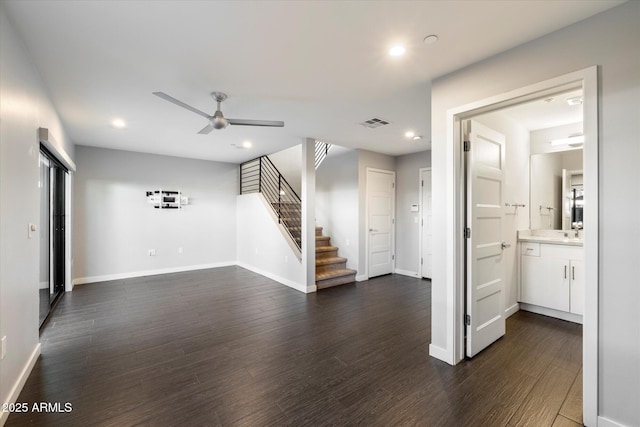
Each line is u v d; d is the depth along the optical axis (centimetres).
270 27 179
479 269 258
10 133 180
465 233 246
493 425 170
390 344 276
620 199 158
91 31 183
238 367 234
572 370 229
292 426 169
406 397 196
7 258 178
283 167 747
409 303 401
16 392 191
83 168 501
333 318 343
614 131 159
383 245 579
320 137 447
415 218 565
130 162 545
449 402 191
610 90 161
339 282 504
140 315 351
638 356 154
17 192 193
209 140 461
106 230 523
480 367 234
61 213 439
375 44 197
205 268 632
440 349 246
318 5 159
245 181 677
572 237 366
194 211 620
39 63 222
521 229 379
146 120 358
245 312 363
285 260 506
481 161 264
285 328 313
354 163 541
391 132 415
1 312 170
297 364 239
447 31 183
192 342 279
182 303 398
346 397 196
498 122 329
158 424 170
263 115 342
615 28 159
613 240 160
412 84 258
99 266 517
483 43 195
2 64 165
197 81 253
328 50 205
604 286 163
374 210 562
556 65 180
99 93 277
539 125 379
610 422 162
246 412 181
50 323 323
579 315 324
